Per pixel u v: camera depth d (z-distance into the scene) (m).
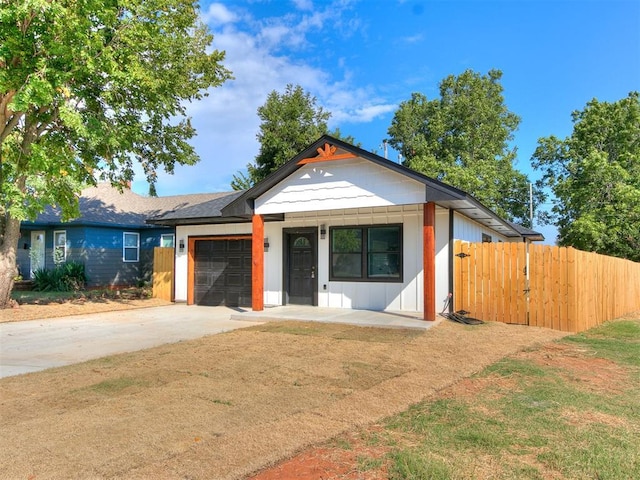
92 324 11.18
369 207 11.46
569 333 9.70
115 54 11.34
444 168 28.64
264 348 7.74
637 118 25.59
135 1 11.40
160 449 3.57
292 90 30.30
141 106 13.42
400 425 4.24
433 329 9.52
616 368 6.62
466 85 34.00
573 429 4.13
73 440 3.75
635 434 4.03
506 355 7.39
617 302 13.47
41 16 9.55
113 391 5.27
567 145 27.89
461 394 5.28
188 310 14.16
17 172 11.57
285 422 4.21
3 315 12.20
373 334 9.05
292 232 13.78
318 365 6.52
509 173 31.52
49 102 10.09
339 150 10.88
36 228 20.42
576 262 10.02
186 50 14.60
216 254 15.51
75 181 11.82
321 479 3.16
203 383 5.58
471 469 3.29
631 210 22.81
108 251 20.89
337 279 12.97
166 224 16.16
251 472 3.23
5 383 5.68
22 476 3.12
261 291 12.23
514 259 10.55
